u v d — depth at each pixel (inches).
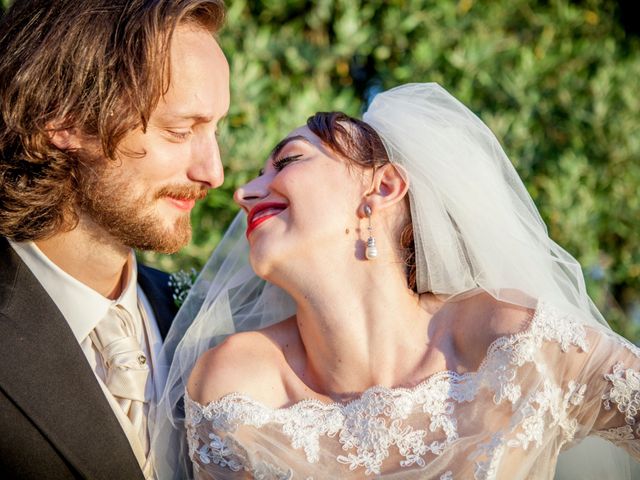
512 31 190.1
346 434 92.6
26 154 98.0
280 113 164.1
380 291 96.5
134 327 104.0
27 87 100.3
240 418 93.4
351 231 97.0
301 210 95.7
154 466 98.8
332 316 95.5
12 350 89.7
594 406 93.5
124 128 95.9
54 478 88.6
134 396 99.3
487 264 96.9
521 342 91.6
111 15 99.6
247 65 168.1
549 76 188.4
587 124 185.8
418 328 98.1
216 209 161.6
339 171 98.1
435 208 98.6
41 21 102.4
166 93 97.0
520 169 177.0
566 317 94.5
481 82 179.2
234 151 157.8
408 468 90.6
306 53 174.9
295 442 92.5
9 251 97.0
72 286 98.8
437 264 98.7
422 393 92.7
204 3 100.7
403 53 182.7
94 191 98.3
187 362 103.5
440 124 102.5
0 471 87.5
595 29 196.2
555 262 102.7
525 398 90.9
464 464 89.8
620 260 188.5
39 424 88.1
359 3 181.9
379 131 100.6
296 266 95.9
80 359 92.9
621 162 185.0
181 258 155.8
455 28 180.9
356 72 185.6
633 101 185.6
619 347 94.1
